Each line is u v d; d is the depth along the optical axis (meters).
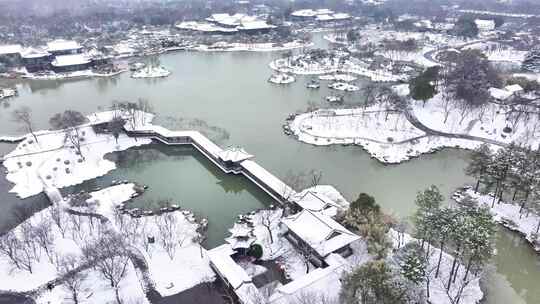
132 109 125.25
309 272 64.69
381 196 89.25
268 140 116.56
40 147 108.19
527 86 149.25
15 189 89.94
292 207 80.88
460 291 58.25
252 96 155.62
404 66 196.12
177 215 79.81
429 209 65.88
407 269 54.66
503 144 114.00
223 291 60.81
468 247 55.97
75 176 95.69
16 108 143.12
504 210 81.31
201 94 158.00
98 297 57.53
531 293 64.25
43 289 59.34
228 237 74.25
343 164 104.25
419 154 110.38
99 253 62.41
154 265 65.50
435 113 131.75
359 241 70.25
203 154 108.06
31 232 67.31
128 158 106.56
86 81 180.38
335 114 131.25
